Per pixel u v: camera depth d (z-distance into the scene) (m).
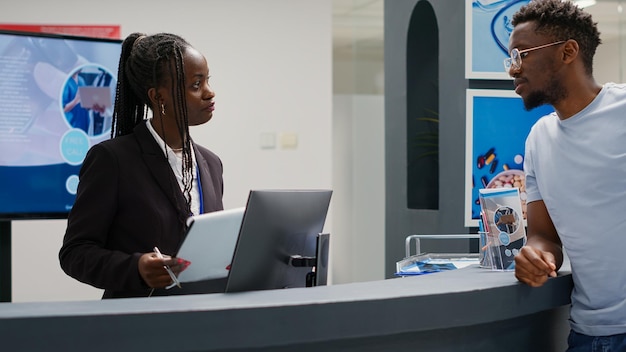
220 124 5.71
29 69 3.61
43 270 5.31
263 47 5.78
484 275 1.97
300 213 1.83
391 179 4.26
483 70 3.15
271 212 1.70
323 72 5.89
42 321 1.37
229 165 5.74
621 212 1.83
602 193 1.85
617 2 4.09
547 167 1.97
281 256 1.80
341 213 6.81
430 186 4.07
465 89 3.26
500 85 3.22
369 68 6.86
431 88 4.07
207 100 2.09
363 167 6.66
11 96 3.58
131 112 2.17
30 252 5.29
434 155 4.07
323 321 1.52
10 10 5.28
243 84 5.75
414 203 4.05
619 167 1.82
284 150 5.83
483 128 3.16
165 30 5.57
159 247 1.96
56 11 5.34
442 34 3.46
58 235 5.34
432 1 3.55
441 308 1.66
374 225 6.65
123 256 1.81
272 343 1.48
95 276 1.83
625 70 4.11
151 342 1.41
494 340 1.90
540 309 1.89
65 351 1.38
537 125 2.05
